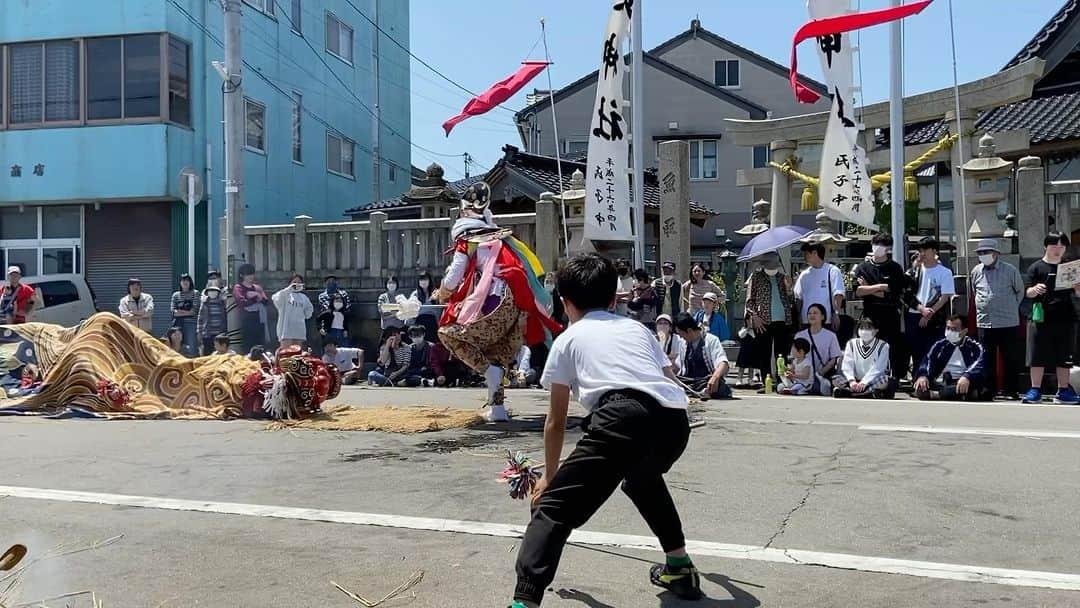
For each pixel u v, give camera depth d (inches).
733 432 308.3
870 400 405.7
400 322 540.1
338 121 1111.0
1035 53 794.2
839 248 670.5
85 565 178.1
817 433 305.6
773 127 659.4
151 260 862.5
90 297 759.7
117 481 247.8
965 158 565.3
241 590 164.1
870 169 626.2
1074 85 793.6
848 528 196.9
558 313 491.8
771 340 462.9
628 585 164.1
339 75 1114.7
